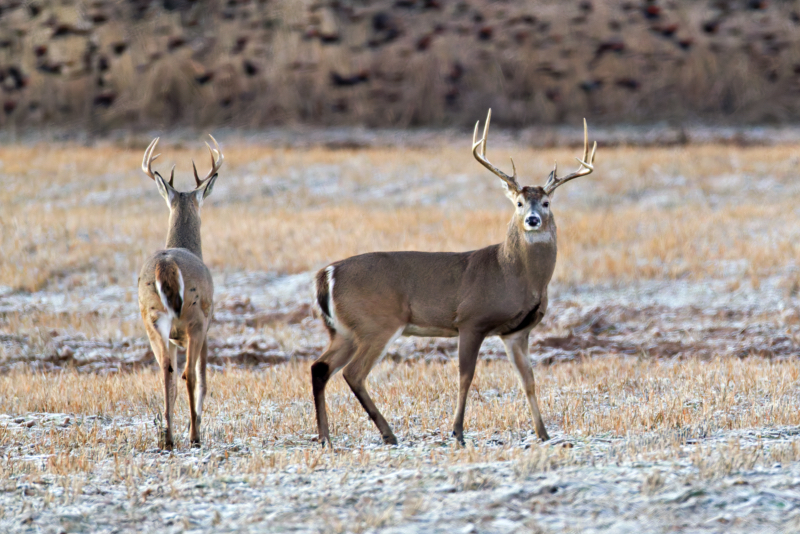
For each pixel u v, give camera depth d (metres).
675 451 14.87
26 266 38.16
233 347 29.84
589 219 44.78
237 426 19.48
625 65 79.56
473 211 48.47
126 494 13.97
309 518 12.15
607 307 32.59
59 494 13.98
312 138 72.94
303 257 39.16
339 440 18.38
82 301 34.88
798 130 71.56
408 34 84.81
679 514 11.73
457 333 18.94
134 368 26.58
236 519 12.34
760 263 36.62
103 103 78.56
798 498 12.19
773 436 16.55
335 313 18.72
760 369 24.05
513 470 13.95
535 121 75.81
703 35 81.31
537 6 88.50
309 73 80.19
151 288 18.08
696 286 34.72
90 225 45.94
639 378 23.67
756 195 51.09
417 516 11.97
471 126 75.94
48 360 28.47
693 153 59.56
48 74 80.31
